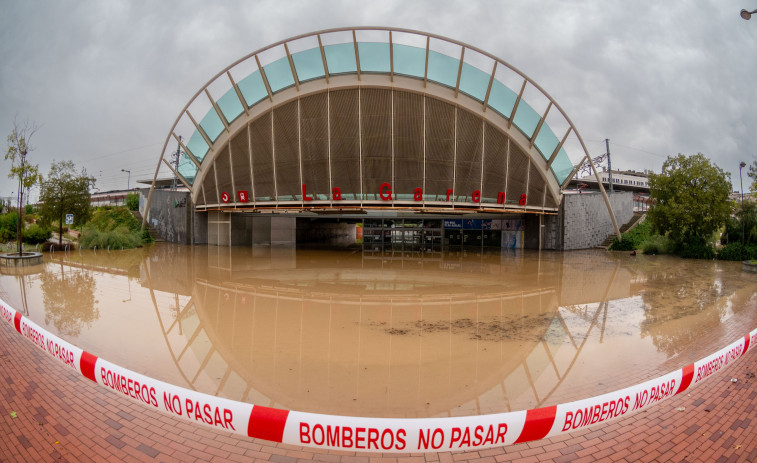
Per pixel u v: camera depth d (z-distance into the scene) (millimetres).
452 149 27109
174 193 37719
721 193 25266
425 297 13062
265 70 26969
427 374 6371
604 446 4227
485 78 25938
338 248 34656
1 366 6215
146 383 3979
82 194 27125
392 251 31594
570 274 18484
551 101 25594
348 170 28281
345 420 3299
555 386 5879
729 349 5449
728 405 5168
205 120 30375
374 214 35281
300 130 27281
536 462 3936
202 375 6223
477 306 11680
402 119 26484
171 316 10094
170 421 4668
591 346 7836
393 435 3307
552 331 8969
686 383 4633
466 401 5359
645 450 4148
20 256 18812
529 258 26047
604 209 34062
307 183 29297
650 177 27844
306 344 7938
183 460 3896
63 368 6188
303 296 13117
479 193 27297
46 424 4555
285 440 3426
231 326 9289
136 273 17641
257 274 18141
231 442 4242
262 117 28188
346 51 25672
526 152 27719
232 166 30984
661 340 8234
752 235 24812
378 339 8320
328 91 26109
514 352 7484
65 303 11234
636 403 4078
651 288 14641
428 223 37062
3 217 28891
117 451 4039
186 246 34219
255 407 3473
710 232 25875
